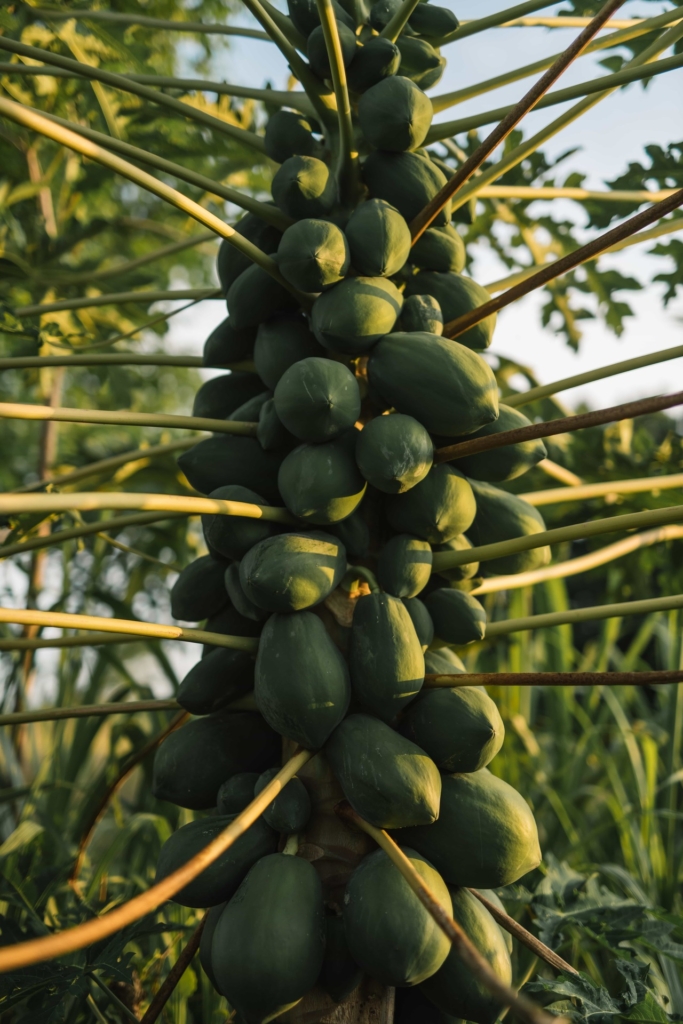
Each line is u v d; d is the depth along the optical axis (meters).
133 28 2.26
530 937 1.48
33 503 1.29
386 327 1.51
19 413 1.46
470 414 1.46
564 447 2.41
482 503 1.61
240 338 1.65
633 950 1.89
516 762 2.52
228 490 1.53
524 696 2.81
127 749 2.81
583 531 1.47
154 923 1.67
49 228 2.78
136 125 2.30
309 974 1.35
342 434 1.49
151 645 2.71
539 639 3.31
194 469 1.57
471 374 1.46
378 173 1.61
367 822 1.40
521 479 2.39
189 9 2.69
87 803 2.41
